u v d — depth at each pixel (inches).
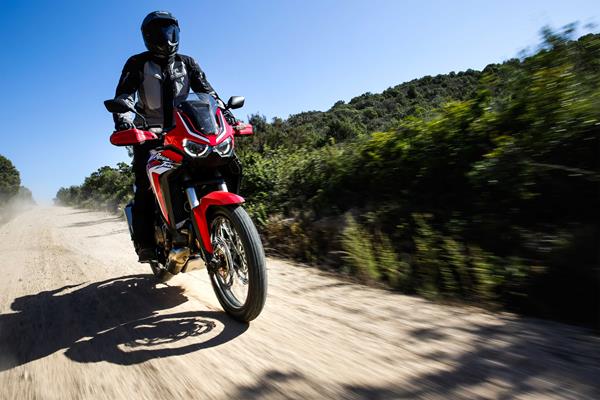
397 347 96.2
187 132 120.2
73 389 89.8
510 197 152.4
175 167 124.0
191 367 94.7
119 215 656.4
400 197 199.9
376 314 119.3
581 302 110.7
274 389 82.2
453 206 174.9
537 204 145.3
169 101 159.8
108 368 98.2
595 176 128.1
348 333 106.7
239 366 93.1
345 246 179.0
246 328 115.4
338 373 86.2
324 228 207.2
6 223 876.0
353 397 76.9
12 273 225.8
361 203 219.8
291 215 251.3
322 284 155.0
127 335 118.3
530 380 77.5
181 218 131.4
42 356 108.9
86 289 175.6
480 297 125.4
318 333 108.1
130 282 181.2
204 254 124.1
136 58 157.8
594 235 120.0
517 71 162.7
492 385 76.9
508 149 149.8
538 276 121.4
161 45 150.6
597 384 74.4
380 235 175.9
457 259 138.4
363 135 244.2
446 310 119.9
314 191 257.9
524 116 155.9
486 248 147.3
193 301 146.1
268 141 498.3
